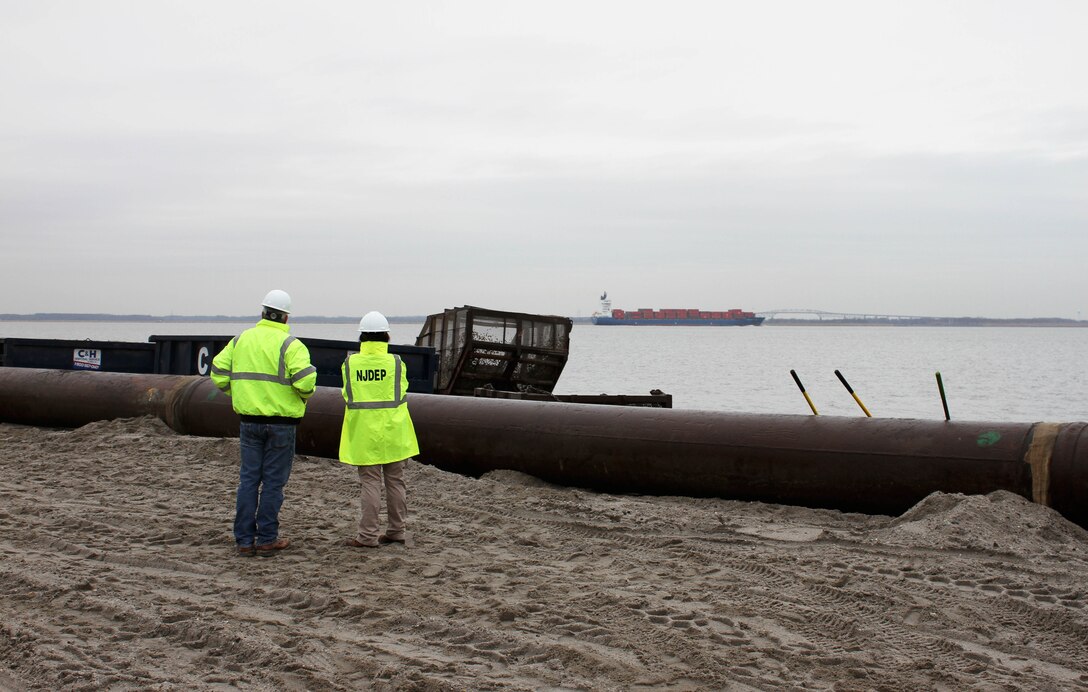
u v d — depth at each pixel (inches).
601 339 6820.9
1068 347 4958.2
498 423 452.8
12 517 353.4
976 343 5974.4
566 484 441.1
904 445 375.6
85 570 288.8
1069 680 214.4
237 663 217.6
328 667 215.5
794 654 225.1
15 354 701.3
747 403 1505.9
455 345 783.1
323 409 492.4
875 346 5142.7
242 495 308.0
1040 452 351.3
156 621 242.1
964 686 208.8
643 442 417.7
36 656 218.4
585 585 275.9
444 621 244.2
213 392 537.6
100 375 597.3
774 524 360.5
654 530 351.3
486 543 328.5
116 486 413.4
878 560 305.1
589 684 206.8
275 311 313.9
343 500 390.9
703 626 243.3
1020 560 303.9
